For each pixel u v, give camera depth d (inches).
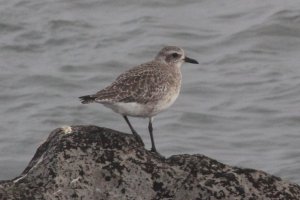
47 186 386.6
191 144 708.7
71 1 1032.2
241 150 699.4
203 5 1033.5
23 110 784.3
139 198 389.1
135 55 898.1
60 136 414.0
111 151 402.3
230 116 765.9
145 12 1011.3
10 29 960.3
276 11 987.3
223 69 868.6
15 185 389.1
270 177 396.8
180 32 955.3
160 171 395.9
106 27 967.0
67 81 841.5
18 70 867.4
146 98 454.3
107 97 443.8
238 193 389.1
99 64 877.8
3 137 724.7
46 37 941.8
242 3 1032.2
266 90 816.3
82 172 392.5
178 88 482.3
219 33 950.4
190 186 391.2
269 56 898.7
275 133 729.6
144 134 726.5
